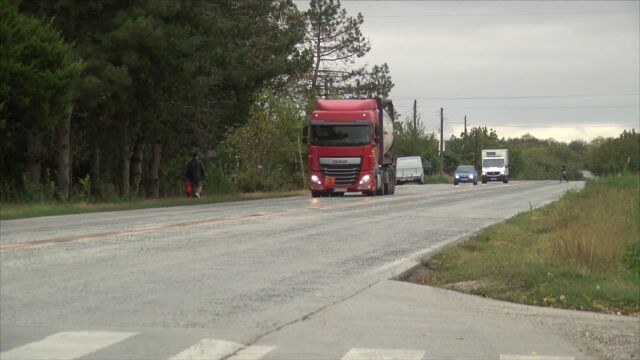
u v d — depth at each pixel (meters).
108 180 74.12
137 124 59.78
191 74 54.72
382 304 15.84
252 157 78.31
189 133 70.50
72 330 13.28
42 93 43.59
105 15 52.53
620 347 12.62
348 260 21.75
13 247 23.22
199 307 15.23
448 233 29.14
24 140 52.16
